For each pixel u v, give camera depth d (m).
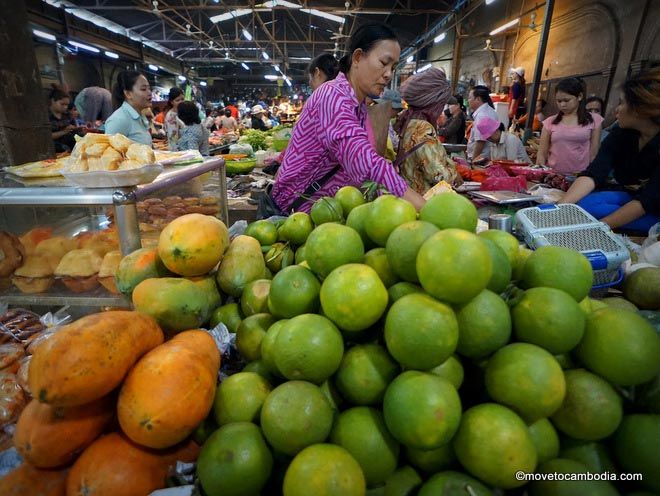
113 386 0.66
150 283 0.90
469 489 0.63
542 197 2.21
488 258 0.70
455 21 13.17
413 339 0.67
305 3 12.58
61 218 1.48
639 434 0.67
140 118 3.54
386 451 0.69
